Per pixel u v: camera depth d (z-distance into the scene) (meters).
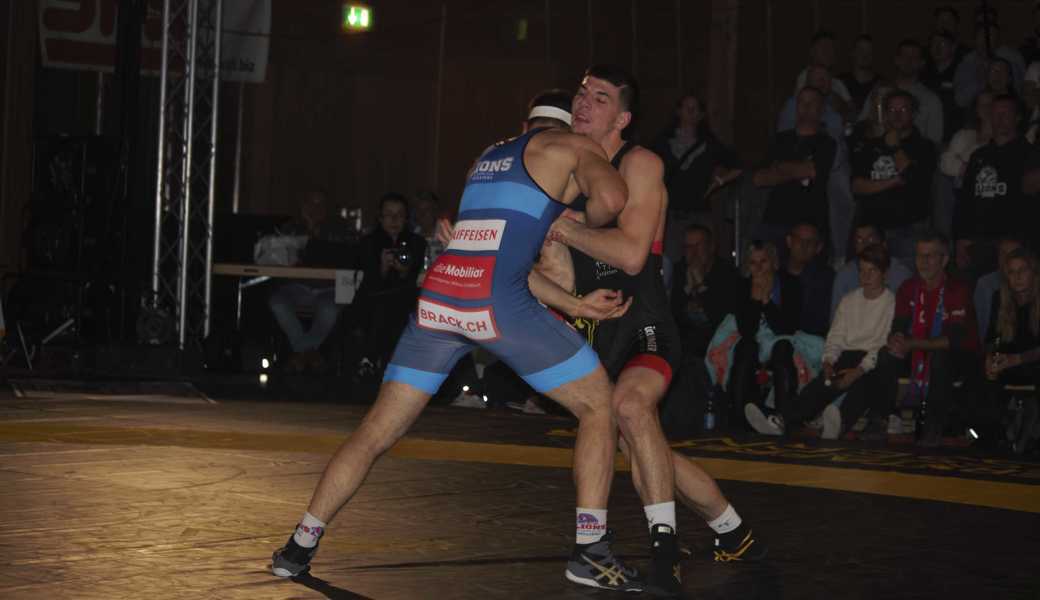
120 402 10.88
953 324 10.38
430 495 6.66
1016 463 8.94
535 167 4.66
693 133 13.23
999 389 10.18
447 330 4.78
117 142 14.21
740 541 5.26
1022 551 5.60
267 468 7.34
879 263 10.75
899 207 12.31
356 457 4.79
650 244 4.94
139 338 14.30
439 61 21.61
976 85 13.05
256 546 5.21
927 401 10.30
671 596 4.69
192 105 14.27
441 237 4.95
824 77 13.15
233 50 15.63
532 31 21.38
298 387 12.97
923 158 12.36
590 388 4.78
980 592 4.82
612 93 5.12
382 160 21.69
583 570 4.73
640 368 4.96
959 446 10.15
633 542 5.62
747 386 10.89
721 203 15.07
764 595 4.72
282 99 20.95
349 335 14.09
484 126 21.66
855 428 11.20
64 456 7.55
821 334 11.66
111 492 6.36
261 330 15.77
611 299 4.88
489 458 8.26
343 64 21.39
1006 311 10.28
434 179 21.80
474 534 5.65
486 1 21.44
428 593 4.56
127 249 14.49
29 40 16.91
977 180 11.77
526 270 4.70
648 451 4.81
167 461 7.48
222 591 4.47
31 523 5.52
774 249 11.26
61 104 17.78
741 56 17.62
